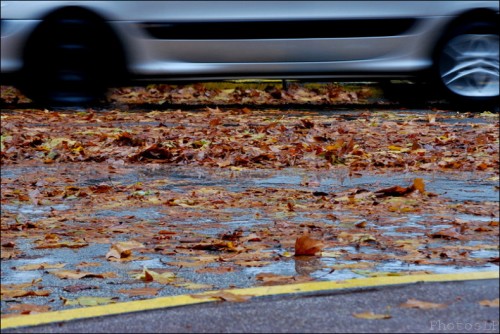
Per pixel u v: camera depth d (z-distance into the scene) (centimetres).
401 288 538
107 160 1104
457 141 1212
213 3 1484
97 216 795
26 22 1474
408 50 1515
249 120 1427
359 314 487
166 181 970
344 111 1556
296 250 648
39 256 661
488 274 572
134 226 752
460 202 838
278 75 1509
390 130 1314
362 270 602
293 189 916
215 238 703
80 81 1504
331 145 1150
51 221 775
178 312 501
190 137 1235
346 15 1498
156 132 1280
